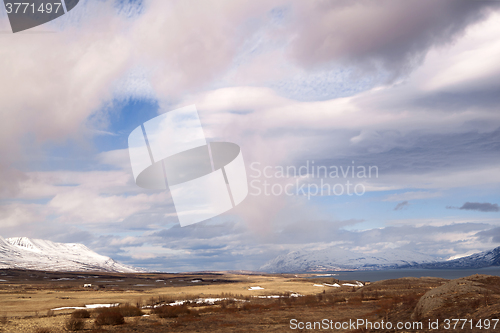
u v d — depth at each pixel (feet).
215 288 343.46
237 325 107.04
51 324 117.19
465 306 70.64
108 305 195.72
